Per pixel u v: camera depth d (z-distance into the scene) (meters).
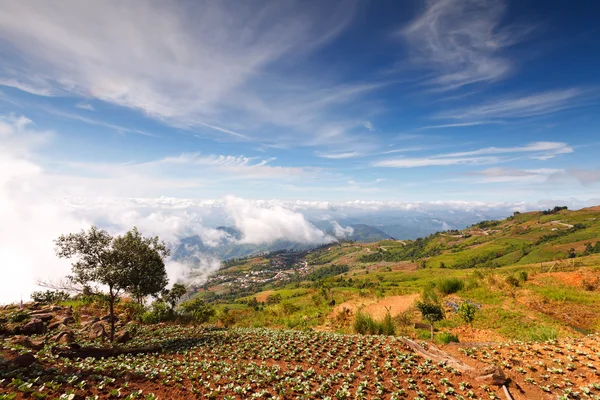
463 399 11.66
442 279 38.62
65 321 23.50
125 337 20.45
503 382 12.62
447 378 13.32
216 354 17.55
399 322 28.70
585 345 15.62
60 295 33.41
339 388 13.02
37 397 8.86
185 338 21.88
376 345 18.20
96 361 13.58
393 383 13.22
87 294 19.28
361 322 25.44
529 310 27.86
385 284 141.00
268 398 11.75
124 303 34.81
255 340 21.19
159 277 20.44
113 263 18.36
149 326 28.64
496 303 30.64
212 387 12.16
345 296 48.00
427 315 22.55
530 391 12.21
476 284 37.47
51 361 11.94
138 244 19.45
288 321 35.28
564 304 28.67
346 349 18.14
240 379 13.34
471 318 25.69
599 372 12.88
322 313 38.81
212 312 36.91
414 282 141.50
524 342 18.16
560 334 21.88
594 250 170.50
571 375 13.09
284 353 18.02
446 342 20.97
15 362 10.59
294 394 12.30
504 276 38.25
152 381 11.98
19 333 17.89
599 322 24.64
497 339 22.77
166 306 34.16
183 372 13.45
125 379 11.47
